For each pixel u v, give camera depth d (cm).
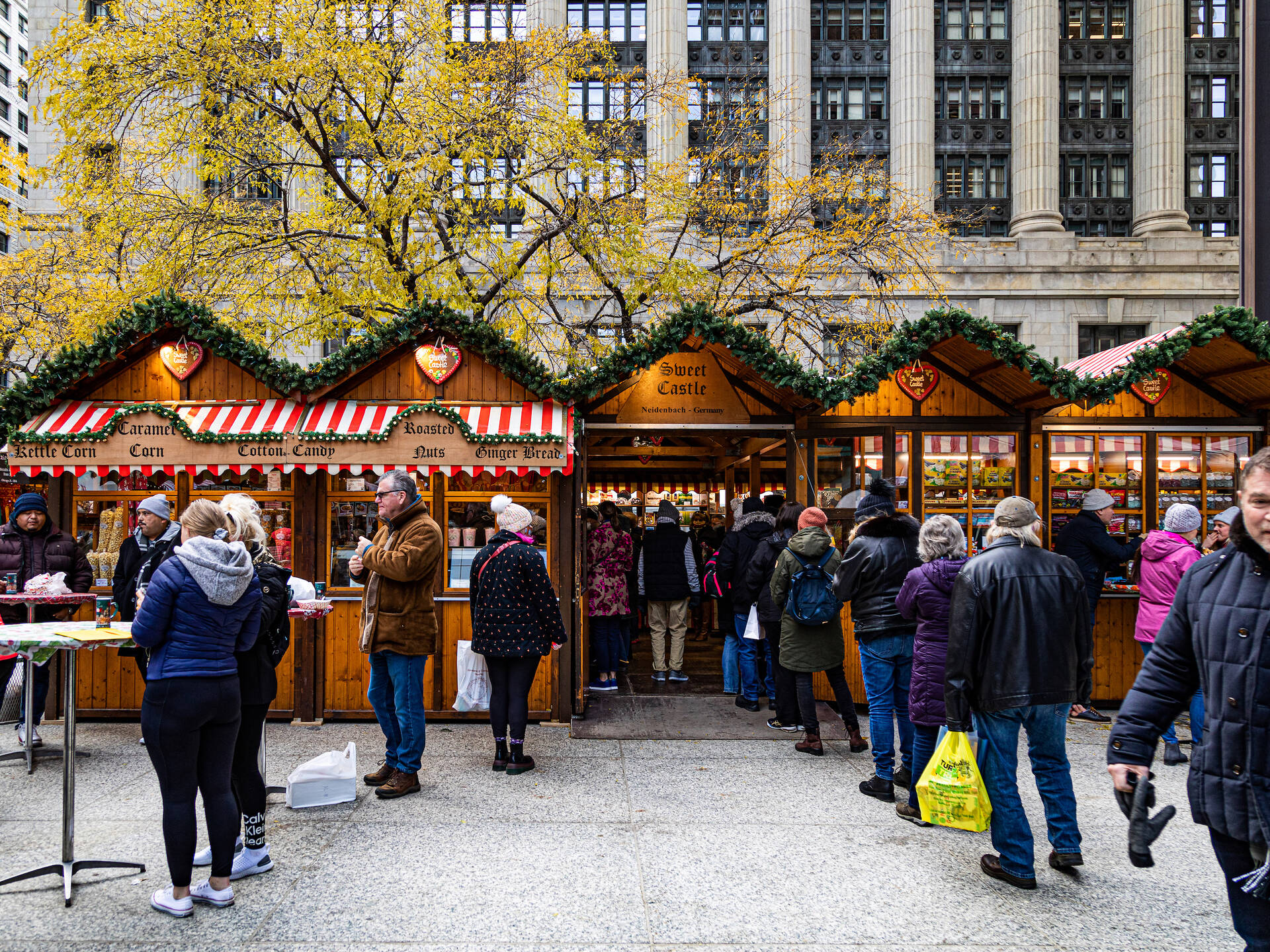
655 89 1285
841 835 419
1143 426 744
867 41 2753
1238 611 214
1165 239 2553
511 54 1118
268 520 653
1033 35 2684
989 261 2503
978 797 359
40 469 594
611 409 717
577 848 399
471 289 995
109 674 635
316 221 1059
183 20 918
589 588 768
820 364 1719
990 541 371
